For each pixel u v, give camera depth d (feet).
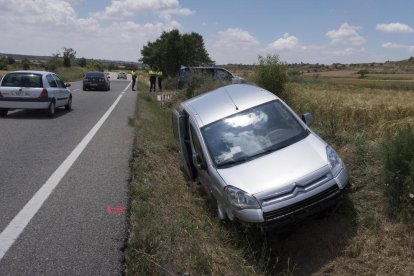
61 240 16.58
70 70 283.59
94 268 14.57
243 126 22.63
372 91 109.70
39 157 29.30
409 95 85.87
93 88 114.21
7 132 39.58
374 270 17.15
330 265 18.02
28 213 19.16
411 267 16.72
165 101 73.36
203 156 21.99
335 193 18.79
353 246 18.31
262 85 53.72
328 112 46.55
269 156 20.42
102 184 23.25
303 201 18.17
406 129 20.38
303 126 22.72
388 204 19.57
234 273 16.42
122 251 15.72
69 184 23.26
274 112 23.45
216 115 23.57
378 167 23.06
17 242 16.40
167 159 31.22
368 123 41.50
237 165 20.36
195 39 248.32
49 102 50.60
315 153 20.12
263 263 18.13
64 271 14.40
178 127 26.66
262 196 18.19
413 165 18.62
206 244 18.11
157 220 18.47
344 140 29.81
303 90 70.69
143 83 180.24
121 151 30.94
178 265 15.43
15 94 50.01
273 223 17.97
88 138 36.32
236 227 19.60
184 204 22.53
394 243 17.94
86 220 18.42
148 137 36.63
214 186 20.54
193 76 72.33
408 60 539.29
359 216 19.84
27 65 299.38
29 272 14.34
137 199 20.94
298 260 18.88
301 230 20.21
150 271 14.61
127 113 55.42
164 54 240.94
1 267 14.64
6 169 26.23
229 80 76.07
